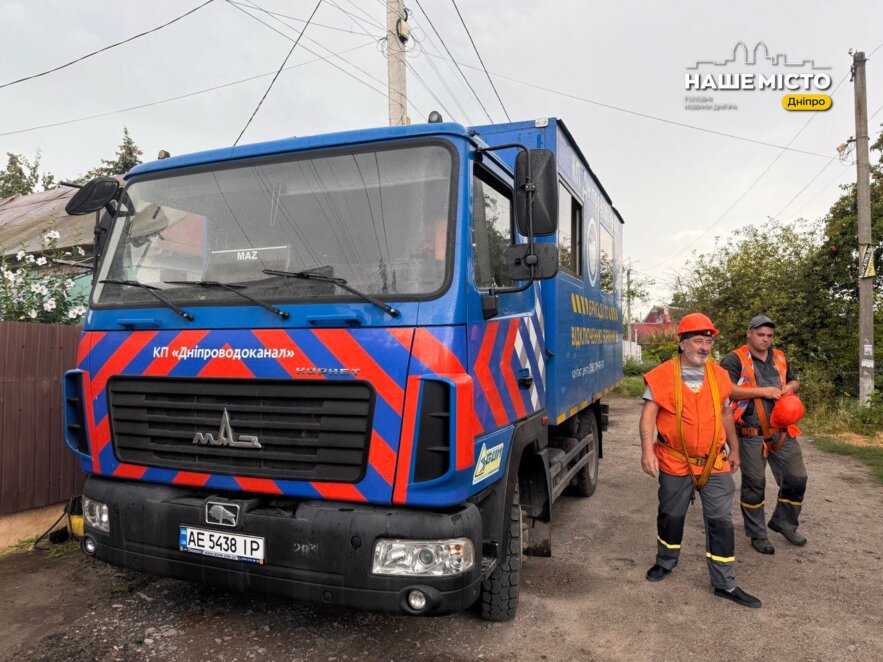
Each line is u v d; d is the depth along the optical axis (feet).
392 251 10.59
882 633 12.94
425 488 9.61
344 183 11.23
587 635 12.65
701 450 14.66
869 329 44.34
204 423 11.01
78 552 16.61
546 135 16.51
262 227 11.50
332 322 10.29
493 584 12.82
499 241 12.57
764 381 17.80
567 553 17.56
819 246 55.11
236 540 10.39
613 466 30.48
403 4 33.09
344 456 10.02
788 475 18.33
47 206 50.85
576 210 19.34
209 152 12.35
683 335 14.78
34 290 19.51
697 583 15.48
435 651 11.85
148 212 12.54
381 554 9.63
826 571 16.43
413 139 11.02
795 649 12.21
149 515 11.14
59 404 17.72
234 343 10.87
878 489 25.71
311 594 9.93
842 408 42.32
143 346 11.64
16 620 12.85
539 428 14.40
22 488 16.81
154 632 12.41
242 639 12.17
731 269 59.67
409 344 9.89
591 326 21.70
